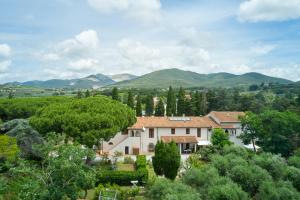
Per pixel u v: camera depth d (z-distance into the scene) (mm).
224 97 125562
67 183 29734
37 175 29281
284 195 38000
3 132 51875
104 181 47062
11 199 32094
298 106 101000
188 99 115250
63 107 57094
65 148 30250
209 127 75562
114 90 117062
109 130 53344
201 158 62031
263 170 42156
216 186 36219
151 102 122500
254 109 111562
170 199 31391
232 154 48344
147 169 52438
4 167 37000
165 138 73000
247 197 36750
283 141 66062
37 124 52875
